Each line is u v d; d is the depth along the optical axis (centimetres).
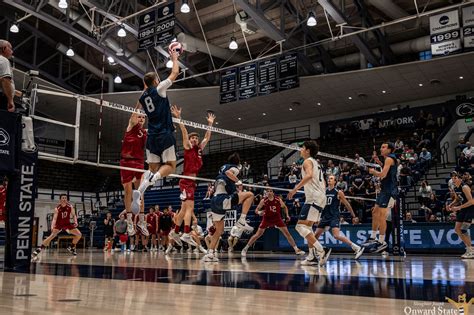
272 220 1006
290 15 1867
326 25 1998
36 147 580
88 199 2583
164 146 462
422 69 1889
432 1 1800
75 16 1886
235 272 494
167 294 294
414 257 938
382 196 737
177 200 2059
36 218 2289
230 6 1889
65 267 576
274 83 1756
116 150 2873
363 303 254
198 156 806
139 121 655
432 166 1773
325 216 815
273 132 2652
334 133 2330
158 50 1842
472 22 1411
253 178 2156
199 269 542
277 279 407
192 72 2144
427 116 2066
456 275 453
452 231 1124
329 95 2195
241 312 222
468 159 1540
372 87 2084
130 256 1001
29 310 227
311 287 340
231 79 1870
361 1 1717
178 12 1961
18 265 560
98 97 2272
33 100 576
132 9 1867
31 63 2392
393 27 1973
